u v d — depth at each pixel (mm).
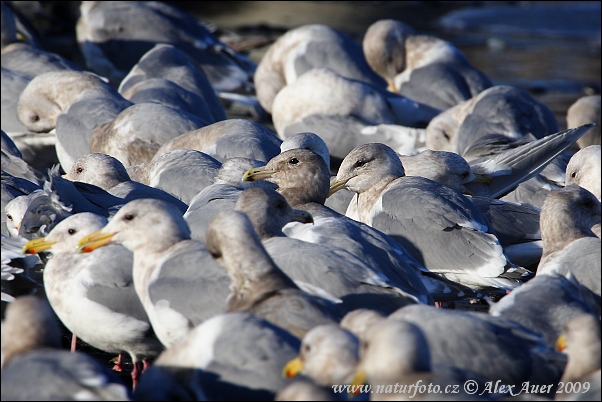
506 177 16172
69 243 11688
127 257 11586
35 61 23734
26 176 16781
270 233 11820
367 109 21828
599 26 40344
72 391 8414
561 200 12773
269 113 26062
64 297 11500
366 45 25344
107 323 11391
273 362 8836
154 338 11531
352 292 10836
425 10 43344
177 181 15555
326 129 21453
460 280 13586
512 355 9312
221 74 26969
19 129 21859
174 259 10852
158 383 9172
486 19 41125
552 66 31266
